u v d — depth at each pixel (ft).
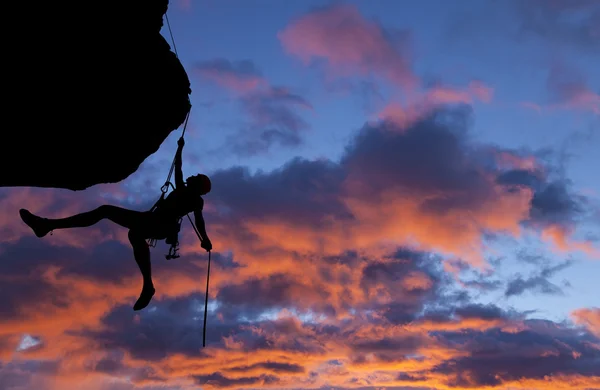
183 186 25.02
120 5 21.02
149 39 22.30
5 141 21.24
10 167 22.49
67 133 21.77
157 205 24.80
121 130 22.77
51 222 22.81
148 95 22.59
